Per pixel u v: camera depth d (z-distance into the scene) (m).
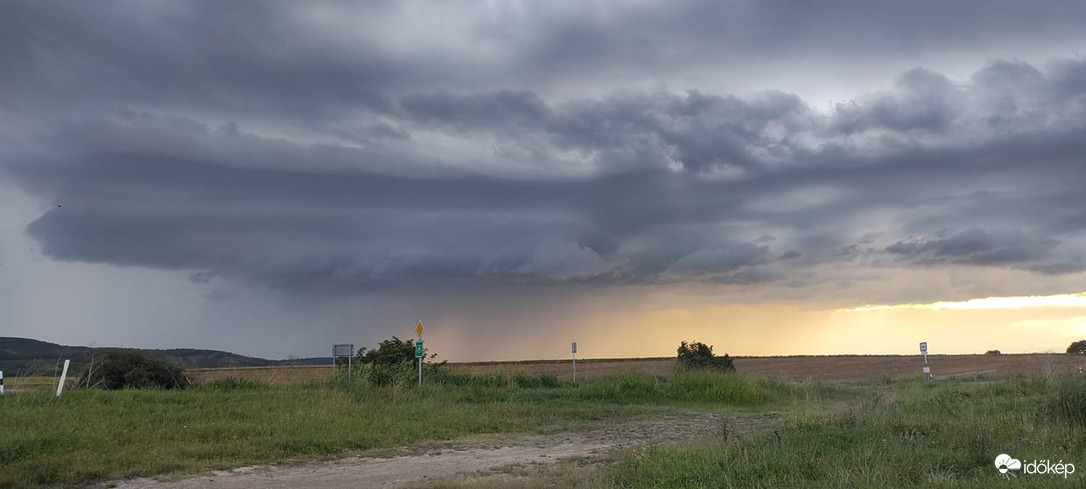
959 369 50.25
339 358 33.41
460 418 20.22
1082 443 11.98
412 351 32.56
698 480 10.80
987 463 10.90
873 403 17.34
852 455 11.30
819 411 16.80
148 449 14.55
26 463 12.84
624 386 29.75
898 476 10.00
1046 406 15.28
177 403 20.28
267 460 14.45
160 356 28.20
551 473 12.67
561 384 32.19
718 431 17.97
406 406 22.06
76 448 14.23
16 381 25.00
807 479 10.38
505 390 29.08
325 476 12.98
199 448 14.75
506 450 16.08
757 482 10.23
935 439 12.80
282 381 27.12
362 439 16.55
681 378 30.39
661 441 16.72
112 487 12.01
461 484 11.52
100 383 26.06
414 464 14.23
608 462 13.70
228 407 19.62
